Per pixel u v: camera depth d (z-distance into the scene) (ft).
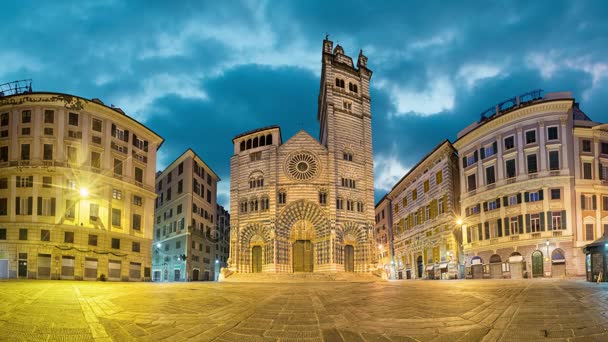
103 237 194.90
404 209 304.09
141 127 221.25
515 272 187.83
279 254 233.55
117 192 205.77
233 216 243.81
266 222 237.25
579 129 184.75
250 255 239.91
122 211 206.49
